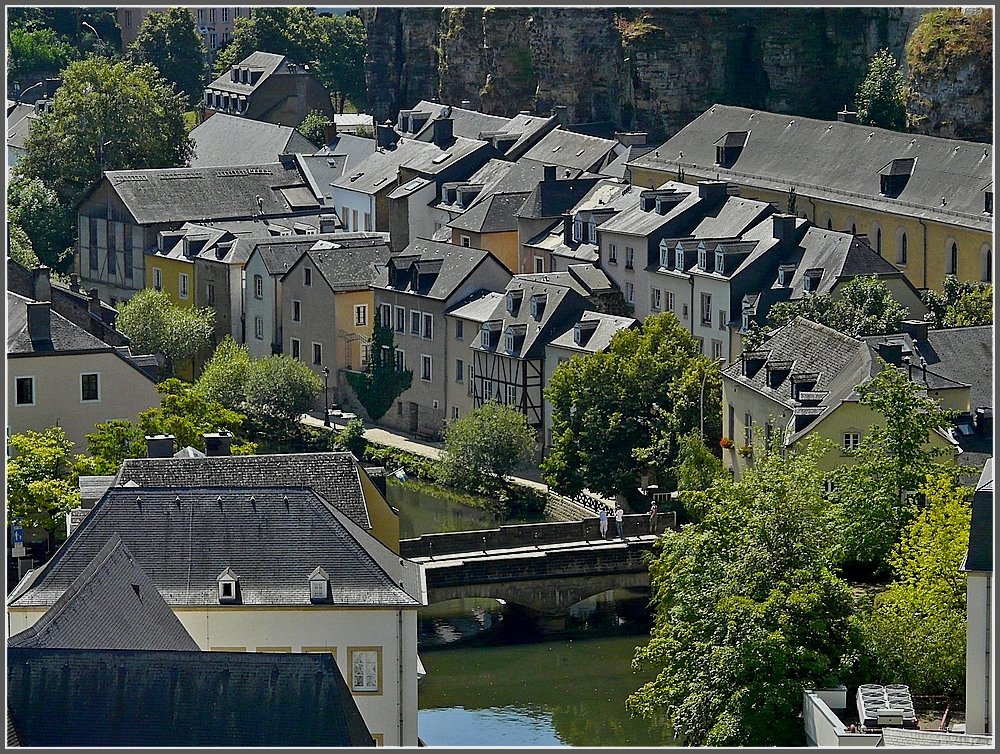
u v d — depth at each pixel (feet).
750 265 655.76
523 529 536.01
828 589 367.86
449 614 529.86
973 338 526.16
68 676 288.51
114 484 418.72
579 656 491.72
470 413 630.33
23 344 543.80
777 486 382.01
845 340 527.40
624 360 581.94
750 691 357.82
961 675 363.76
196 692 289.94
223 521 377.30
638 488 573.33
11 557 453.58
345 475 424.87
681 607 382.22
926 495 416.26
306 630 368.07
